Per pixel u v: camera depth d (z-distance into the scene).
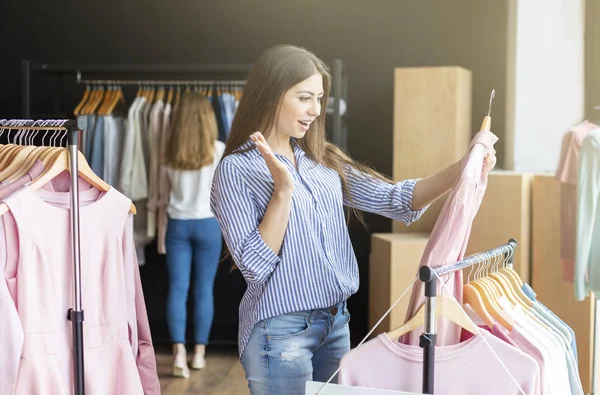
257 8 5.49
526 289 2.51
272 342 2.09
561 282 3.96
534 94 4.71
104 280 2.25
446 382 1.90
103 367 2.24
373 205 2.33
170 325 4.42
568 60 4.68
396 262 4.52
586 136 3.39
